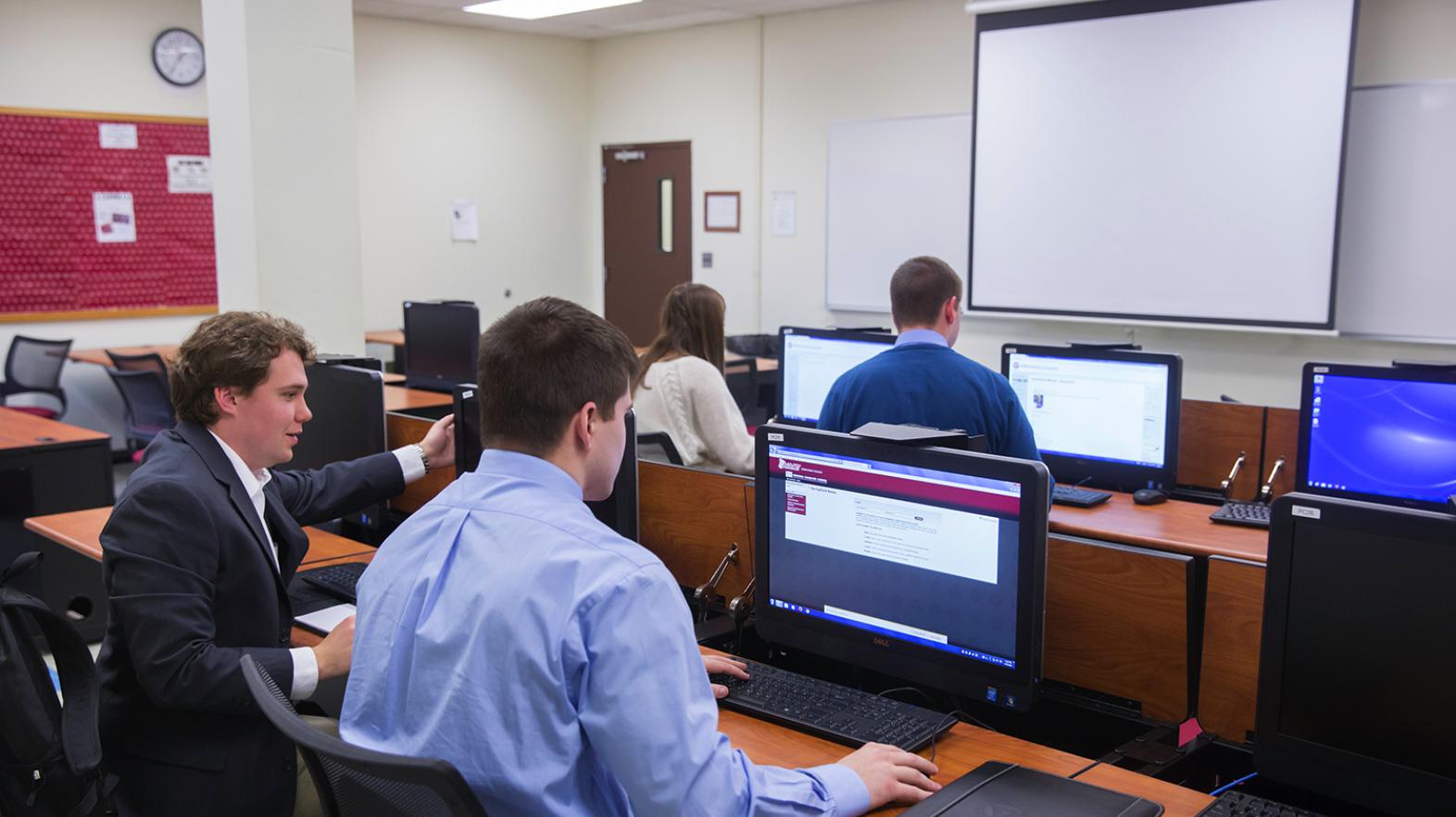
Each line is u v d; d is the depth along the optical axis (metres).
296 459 2.70
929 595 1.49
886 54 6.20
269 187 3.44
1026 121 5.59
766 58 6.76
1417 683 1.16
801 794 1.14
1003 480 1.39
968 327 6.07
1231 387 5.21
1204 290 5.14
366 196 6.78
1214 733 1.52
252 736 1.64
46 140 5.87
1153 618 1.58
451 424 2.33
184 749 1.62
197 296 6.55
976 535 1.43
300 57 3.47
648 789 0.99
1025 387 2.85
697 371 2.82
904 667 1.53
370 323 6.91
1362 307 4.80
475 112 7.22
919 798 1.26
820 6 6.37
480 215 7.33
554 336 1.12
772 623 1.69
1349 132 4.71
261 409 1.71
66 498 3.76
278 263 3.48
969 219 5.92
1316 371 2.46
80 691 1.55
